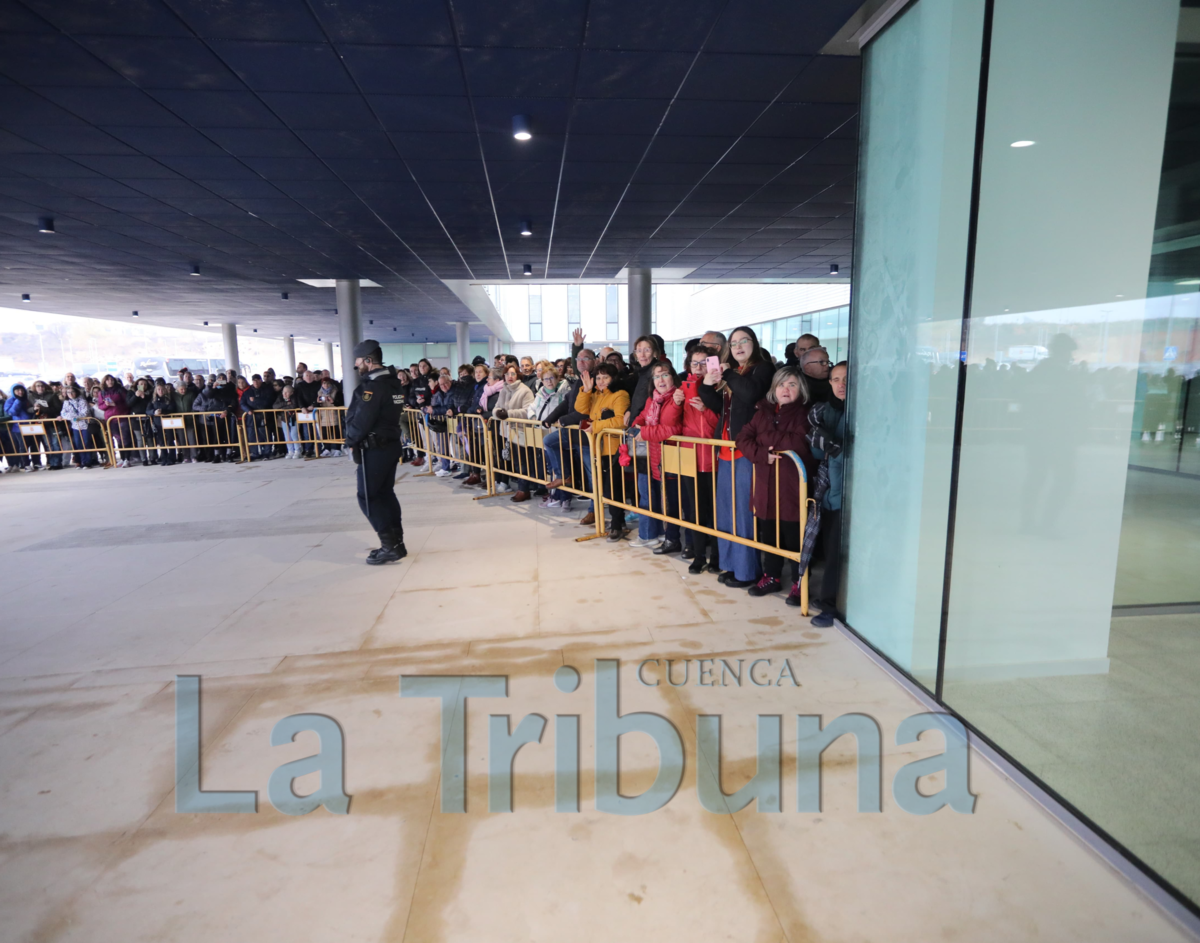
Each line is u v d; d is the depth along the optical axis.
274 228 8.83
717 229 9.46
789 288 19.23
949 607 2.53
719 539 4.07
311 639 3.36
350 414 4.45
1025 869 1.74
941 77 2.44
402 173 6.56
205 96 4.70
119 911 1.66
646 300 13.12
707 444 4.07
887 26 2.79
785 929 1.56
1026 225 2.31
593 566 4.44
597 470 5.12
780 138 5.81
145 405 11.06
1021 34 2.19
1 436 10.55
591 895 1.67
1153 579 4.23
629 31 3.97
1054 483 2.55
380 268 12.29
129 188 6.88
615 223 9.02
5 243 9.50
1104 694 2.63
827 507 3.34
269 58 4.18
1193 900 1.57
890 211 2.80
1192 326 8.52
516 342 38.72
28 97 4.67
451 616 3.60
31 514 6.95
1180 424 8.96
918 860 1.77
